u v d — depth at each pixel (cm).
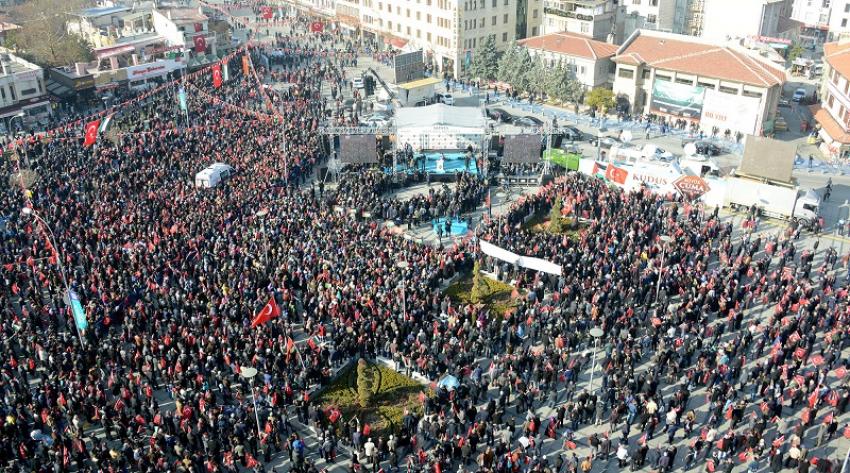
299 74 9231
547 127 6662
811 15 12038
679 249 4400
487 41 9475
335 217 4900
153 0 11881
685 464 3023
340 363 3644
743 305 4009
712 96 7275
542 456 2962
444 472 2916
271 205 4956
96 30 10800
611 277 4044
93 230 4500
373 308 3725
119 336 3688
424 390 3466
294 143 6347
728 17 10431
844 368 3444
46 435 3027
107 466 2806
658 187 5600
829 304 3888
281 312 3916
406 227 5244
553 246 4369
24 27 9562
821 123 7006
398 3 10850
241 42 11556
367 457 3008
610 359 3450
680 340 3572
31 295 3869
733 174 5681
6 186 5394
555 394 3406
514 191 5900
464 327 3666
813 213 5178
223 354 3431
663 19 10388
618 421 3269
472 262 4516
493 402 3175
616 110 8181
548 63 8788
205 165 5744
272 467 3045
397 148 6306
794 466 2945
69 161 5803
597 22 9412
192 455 2802
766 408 3156
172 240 4347
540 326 3791
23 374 3369
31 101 7894
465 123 6188
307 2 14538
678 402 3222
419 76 9331
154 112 7394
